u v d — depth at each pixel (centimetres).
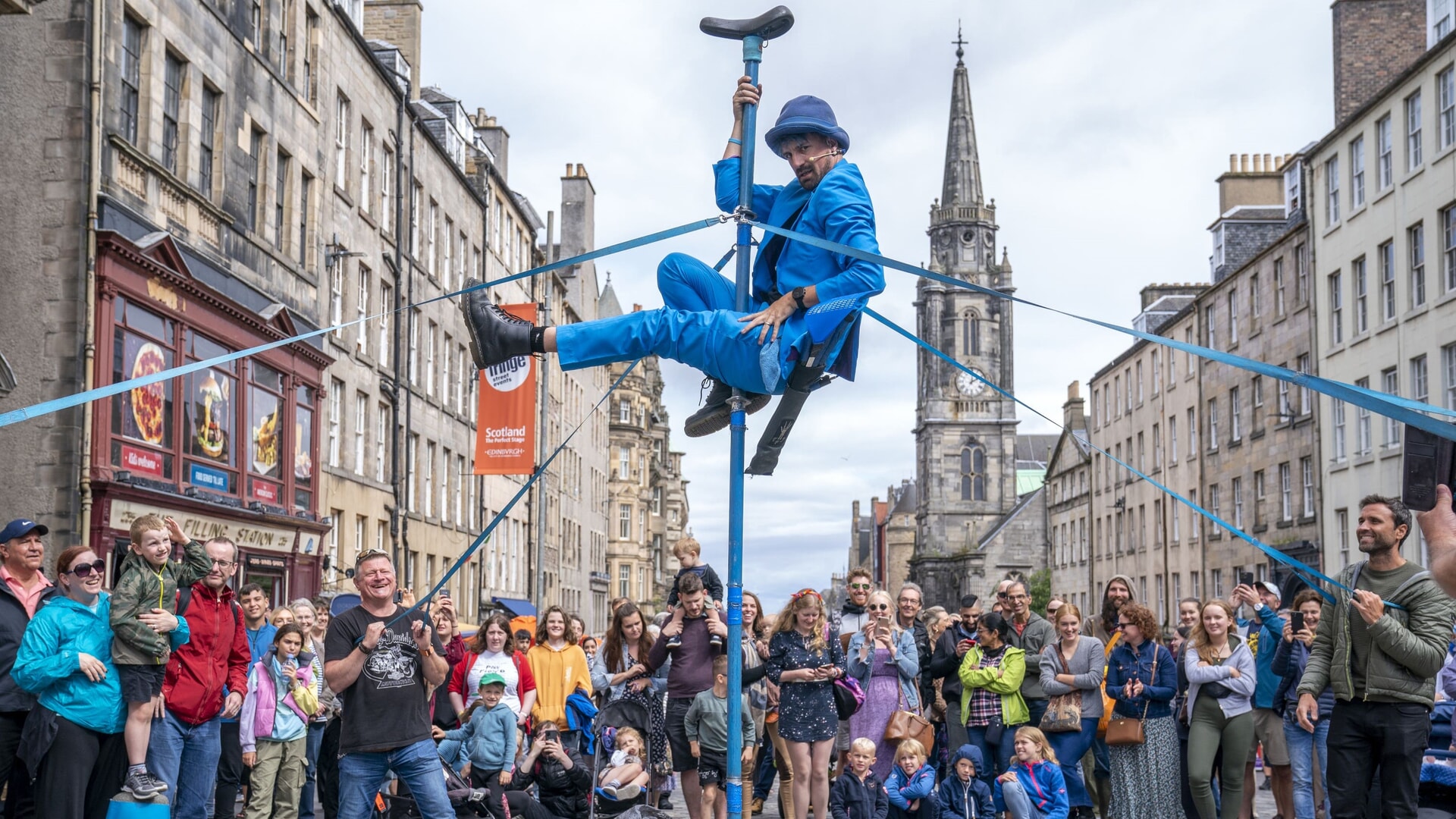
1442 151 3306
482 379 2708
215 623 991
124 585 882
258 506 2538
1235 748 1159
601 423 8150
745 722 1195
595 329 561
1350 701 768
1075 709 1245
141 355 2091
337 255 3112
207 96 2447
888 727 1304
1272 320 4544
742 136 596
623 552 8781
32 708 882
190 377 2259
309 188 2997
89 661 856
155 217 2172
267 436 2645
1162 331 5894
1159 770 1208
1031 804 1164
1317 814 1284
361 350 3366
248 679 1162
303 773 1210
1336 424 3991
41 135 1959
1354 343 3844
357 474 3316
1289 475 4391
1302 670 1231
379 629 808
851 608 1458
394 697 827
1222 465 5044
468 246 4516
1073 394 8175
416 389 3831
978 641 1308
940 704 1441
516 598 4822
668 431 10838
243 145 2581
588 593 7494
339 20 3203
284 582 2712
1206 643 1172
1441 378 3334
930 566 11606
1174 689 1201
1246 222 5175
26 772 966
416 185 3919
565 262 517
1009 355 12044
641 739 1241
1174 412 5734
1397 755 748
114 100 2038
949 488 11894
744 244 584
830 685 1162
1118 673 1223
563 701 1368
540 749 1224
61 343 1923
